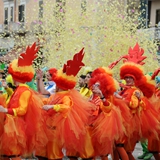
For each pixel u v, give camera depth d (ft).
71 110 28.17
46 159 28.84
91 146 29.60
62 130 27.81
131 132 32.22
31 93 27.58
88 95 33.40
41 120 27.91
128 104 31.94
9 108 26.76
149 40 62.34
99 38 60.85
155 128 33.19
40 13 64.54
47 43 60.39
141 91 34.09
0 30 92.48
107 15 61.62
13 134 26.58
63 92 28.96
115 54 60.34
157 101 35.12
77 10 62.13
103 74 30.58
